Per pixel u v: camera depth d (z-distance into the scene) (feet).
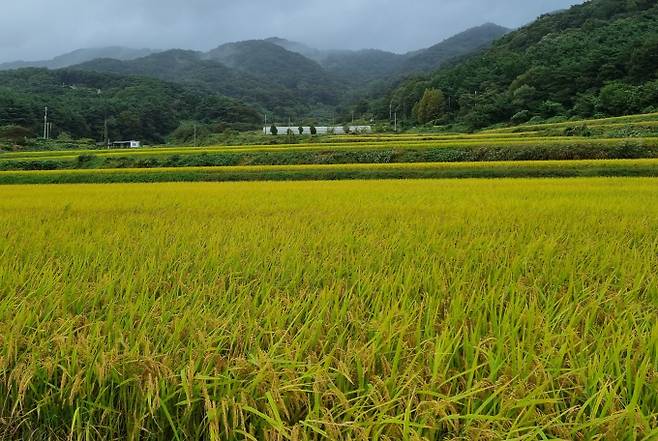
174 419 6.73
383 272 13.37
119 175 84.28
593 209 27.99
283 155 110.73
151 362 6.99
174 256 15.57
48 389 7.39
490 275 12.42
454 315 9.00
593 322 9.23
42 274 12.87
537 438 6.04
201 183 67.00
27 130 249.34
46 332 8.49
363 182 61.87
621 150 87.25
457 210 28.91
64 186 61.46
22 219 26.27
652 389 6.43
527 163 72.64
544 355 7.23
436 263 13.55
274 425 5.64
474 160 97.14
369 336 8.47
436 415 6.11
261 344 8.51
